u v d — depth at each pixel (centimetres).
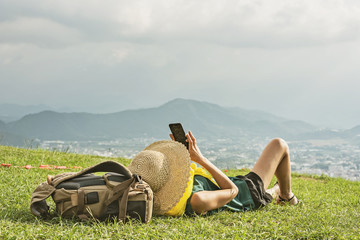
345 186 544
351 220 296
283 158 314
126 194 246
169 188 269
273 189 328
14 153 589
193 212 275
